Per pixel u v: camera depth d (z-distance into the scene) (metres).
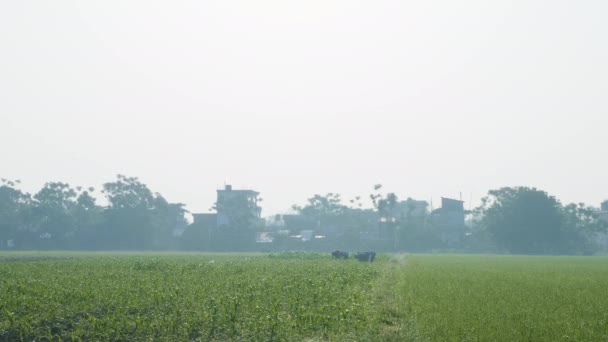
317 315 23.30
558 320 22.50
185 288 30.14
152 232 158.12
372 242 157.38
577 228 164.00
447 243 165.38
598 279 44.53
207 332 21.09
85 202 159.50
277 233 155.50
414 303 27.59
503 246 156.50
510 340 18.81
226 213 161.00
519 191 156.25
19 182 158.75
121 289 28.12
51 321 22.53
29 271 45.34
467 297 30.16
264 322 21.97
